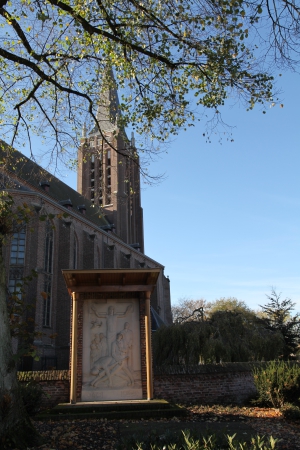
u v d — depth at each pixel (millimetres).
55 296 42875
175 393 14805
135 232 73750
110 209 67000
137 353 13344
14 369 8016
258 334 22812
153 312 40031
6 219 10445
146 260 66938
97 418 11172
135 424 9969
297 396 13258
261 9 9281
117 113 13734
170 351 22812
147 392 12875
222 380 15422
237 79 10891
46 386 13781
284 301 33844
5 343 7926
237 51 10688
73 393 12609
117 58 11844
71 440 8383
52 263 43500
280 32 9477
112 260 54031
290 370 13766
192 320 25797
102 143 14820
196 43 10742
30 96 12609
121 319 13617
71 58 11672
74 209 55031
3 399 7598
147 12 10477
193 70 11688
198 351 21984
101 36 11320
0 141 12750
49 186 51406
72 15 10430
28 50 11398
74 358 12984
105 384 12945
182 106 12258
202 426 9617
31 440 7789
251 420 11383
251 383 15977
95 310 13617
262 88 11016
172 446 5555
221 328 22641
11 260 38344
